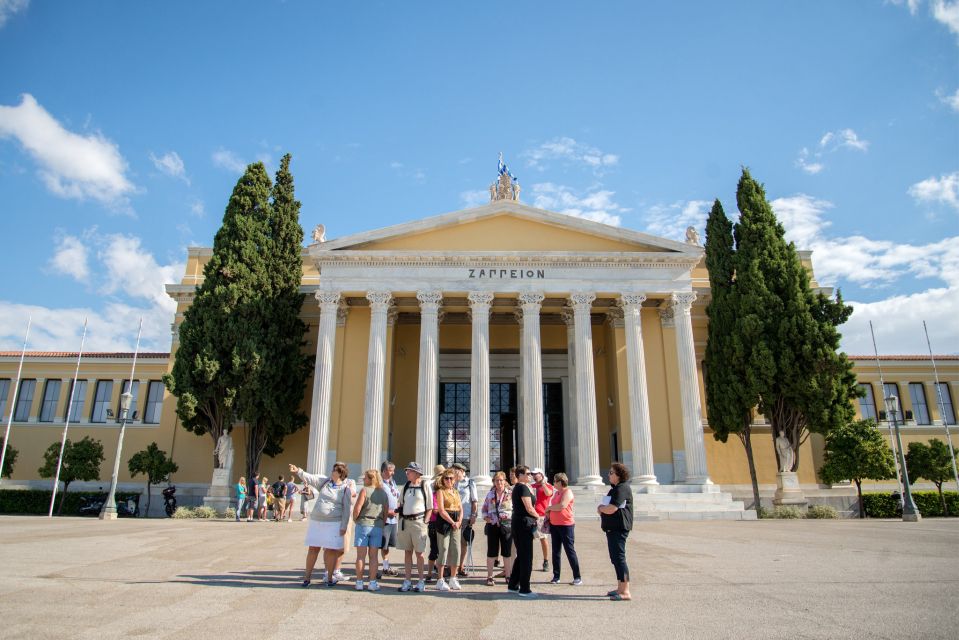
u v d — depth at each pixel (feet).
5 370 142.31
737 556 50.37
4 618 26.94
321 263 114.32
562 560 49.52
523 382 110.52
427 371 109.09
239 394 110.11
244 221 117.70
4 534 62.80
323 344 110.42
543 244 118.42
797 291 111.34
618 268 115.55
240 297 112.68
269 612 29.40
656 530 74.49
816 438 126.41
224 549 53.93
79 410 140.15
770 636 25.26
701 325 130.11
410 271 114.11
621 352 123.54
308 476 38.09
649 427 108.99
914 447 122.72
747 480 123.03
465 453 130.82
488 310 112.27
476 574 43.91
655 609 30.86
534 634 26.08
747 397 109.19
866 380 140.77
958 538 62.64
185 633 25.26
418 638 25.34
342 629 26.58
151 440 134.31
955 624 26.63
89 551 50.26
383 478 39.42
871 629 26.08
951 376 141.90
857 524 84.89
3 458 125.18
